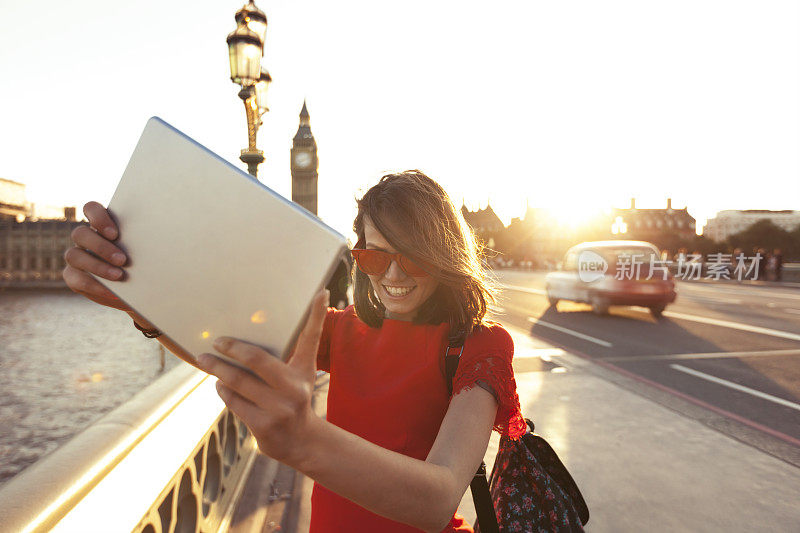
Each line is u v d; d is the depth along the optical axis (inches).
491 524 34.9
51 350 2819.9
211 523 83.9
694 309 518.3
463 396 29.2
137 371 2427.4
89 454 46.8
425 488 20.1
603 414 179.8
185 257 18.0
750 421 173.8
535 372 242.4
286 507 105.4
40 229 4805.6
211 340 17.4
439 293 34.3
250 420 16.0
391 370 34.4
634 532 106.4
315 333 16.6
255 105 193.0
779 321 424.8
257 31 188.5
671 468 136.3
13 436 1653.5
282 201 17.3
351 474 17.8
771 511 115.0
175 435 59.7
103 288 19.6
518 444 38.6
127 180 19.2
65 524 35.7
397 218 31.3
